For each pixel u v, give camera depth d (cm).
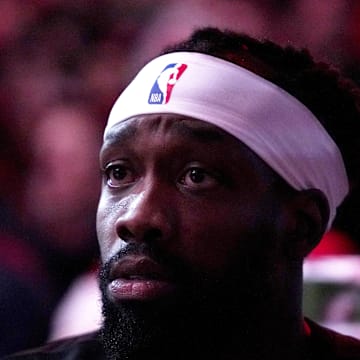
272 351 495
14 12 1327
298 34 1254
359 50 1259
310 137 495
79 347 551
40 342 908
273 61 503
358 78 1228
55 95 1211
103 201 482
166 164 466
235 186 470
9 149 1153
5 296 896
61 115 1163
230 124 471
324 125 503
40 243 1055
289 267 496
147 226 456
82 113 1173
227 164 468
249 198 472
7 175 1133
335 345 534
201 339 464
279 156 481
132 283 455
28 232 1050
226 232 465
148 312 453
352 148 516
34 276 950
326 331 539
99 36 1298
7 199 1111
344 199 532
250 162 473
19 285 906
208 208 463
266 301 485
